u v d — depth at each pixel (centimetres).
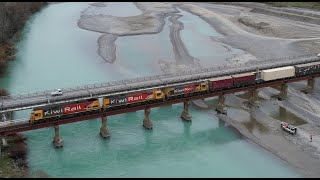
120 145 9331
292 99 11638
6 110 8406
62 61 15200
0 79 13200
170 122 10406
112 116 10631
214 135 9762
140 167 8469
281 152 8862
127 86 9688
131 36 18675
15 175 7644
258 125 10150
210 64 14475
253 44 17238
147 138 9644
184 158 8775
